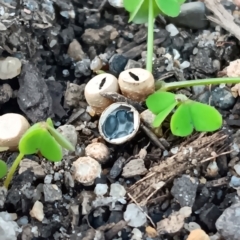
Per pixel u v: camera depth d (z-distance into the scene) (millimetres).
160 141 66
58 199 61
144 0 72
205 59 77
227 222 58
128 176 64
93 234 58
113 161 66
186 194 61
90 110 71
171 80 75
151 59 71
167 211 61
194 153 64
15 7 75
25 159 64
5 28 72
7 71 70
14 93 71
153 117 66
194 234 57
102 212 61
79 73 77
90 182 63
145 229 60
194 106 62
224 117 70
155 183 62
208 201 63
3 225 57
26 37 74
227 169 65
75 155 66
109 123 65
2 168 58
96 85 66
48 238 59
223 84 73
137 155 65
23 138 55
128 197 62
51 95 73
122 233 60
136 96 66
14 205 60
